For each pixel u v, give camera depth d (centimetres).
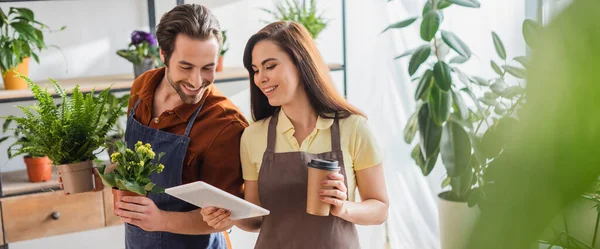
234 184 191
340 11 444
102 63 387
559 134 13
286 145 188
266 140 189
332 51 448
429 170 339
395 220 411
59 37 374
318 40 443
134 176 173
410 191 409
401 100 412
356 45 434
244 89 429
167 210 192
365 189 192
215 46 180
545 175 13
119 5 386
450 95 325
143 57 355
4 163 367
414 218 407
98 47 384
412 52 336
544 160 13
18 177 353
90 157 200
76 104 196
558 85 13
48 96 196
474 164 329
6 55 322
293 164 185
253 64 186
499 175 13
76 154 198
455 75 369
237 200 158
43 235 338
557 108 13
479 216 14
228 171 189
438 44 349
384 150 420
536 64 13
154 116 197
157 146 191
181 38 176
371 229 415
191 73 180
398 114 414
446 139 326
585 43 12
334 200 165
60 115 199
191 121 189
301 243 187
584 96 13
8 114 366
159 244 193
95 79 368
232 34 419
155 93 198
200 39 176
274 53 182
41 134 195
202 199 164
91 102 197
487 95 326
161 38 180
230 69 399
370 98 430
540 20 20
